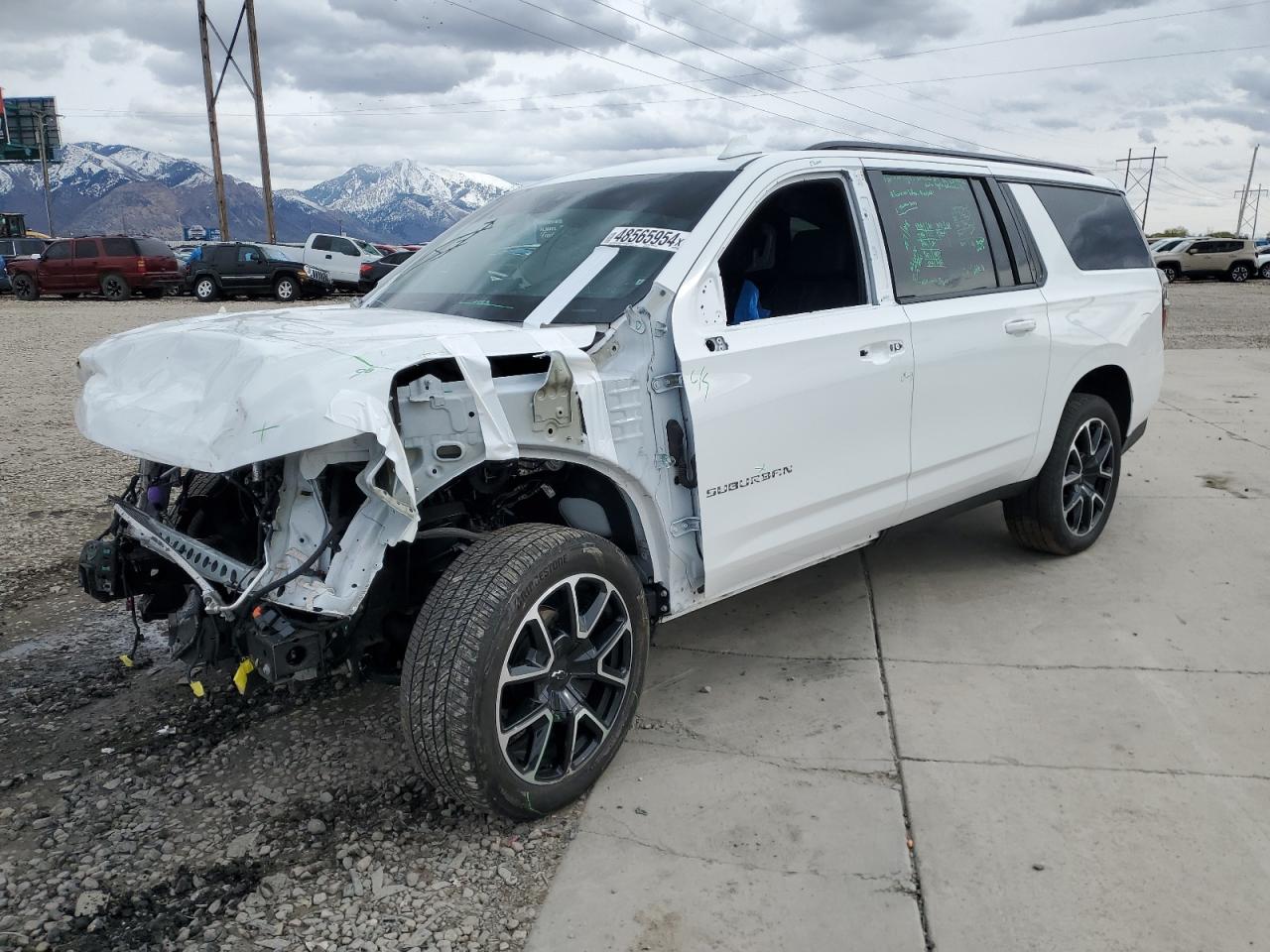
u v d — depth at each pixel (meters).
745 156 3.55
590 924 2.37
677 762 3.09
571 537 2.71
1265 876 2.50
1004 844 2.64
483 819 2.81
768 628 4.13
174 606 3.43
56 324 17.69
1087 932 2.31
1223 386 10.02
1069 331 4.48
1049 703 3.42
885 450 3.68
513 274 3.42
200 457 2.41
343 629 2.63
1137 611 4.23
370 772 3.07
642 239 3.26
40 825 2.80
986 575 4.70
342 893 2.50
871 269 3.69
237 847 2.70
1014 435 4.27
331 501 2.62
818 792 2.90
